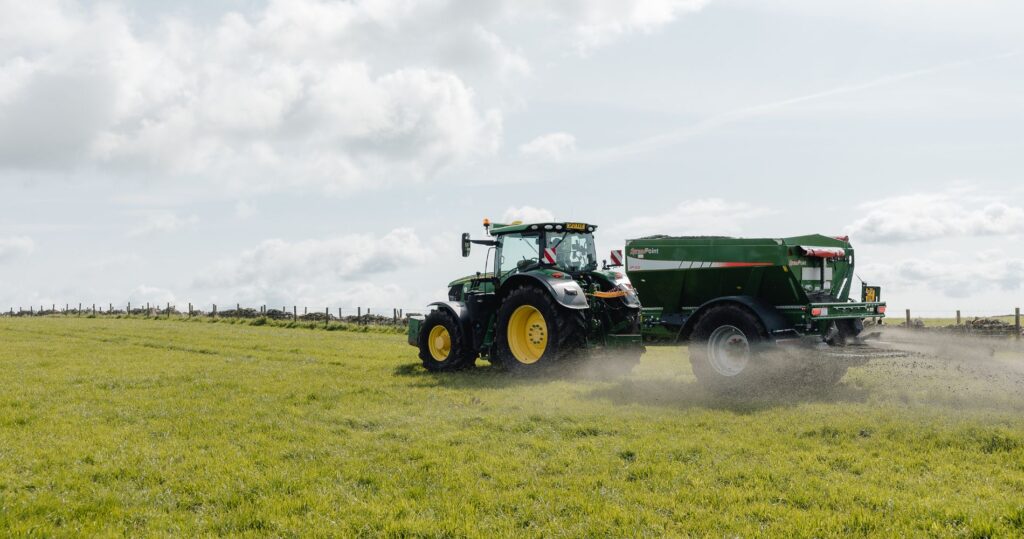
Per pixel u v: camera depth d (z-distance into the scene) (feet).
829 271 33.40
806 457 18.89
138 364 44.60
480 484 17.01
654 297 35.12
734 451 19.63
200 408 27.58
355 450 20.67
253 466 18.83
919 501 15.02
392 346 60.03
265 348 57.67
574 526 13.99
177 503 16.14
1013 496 15.42
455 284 44.21
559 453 19.76
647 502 15.42
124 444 21.44
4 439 22.27
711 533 13.58
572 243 39.73
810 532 13.46
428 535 13.71
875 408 24.93
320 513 15.05
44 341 67.77
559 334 34.96
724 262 32.37
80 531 14.20
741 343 30.76
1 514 15.11
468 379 35.22
